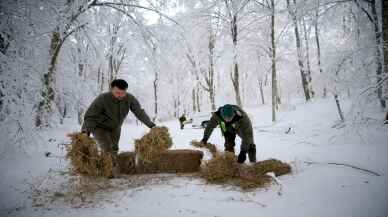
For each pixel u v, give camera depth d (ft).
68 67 33.63
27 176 13.74
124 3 28.91
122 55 54.39
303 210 9.01
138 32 31.19
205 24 59.47
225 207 9.41
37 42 23.39
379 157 14.43
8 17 19.75
